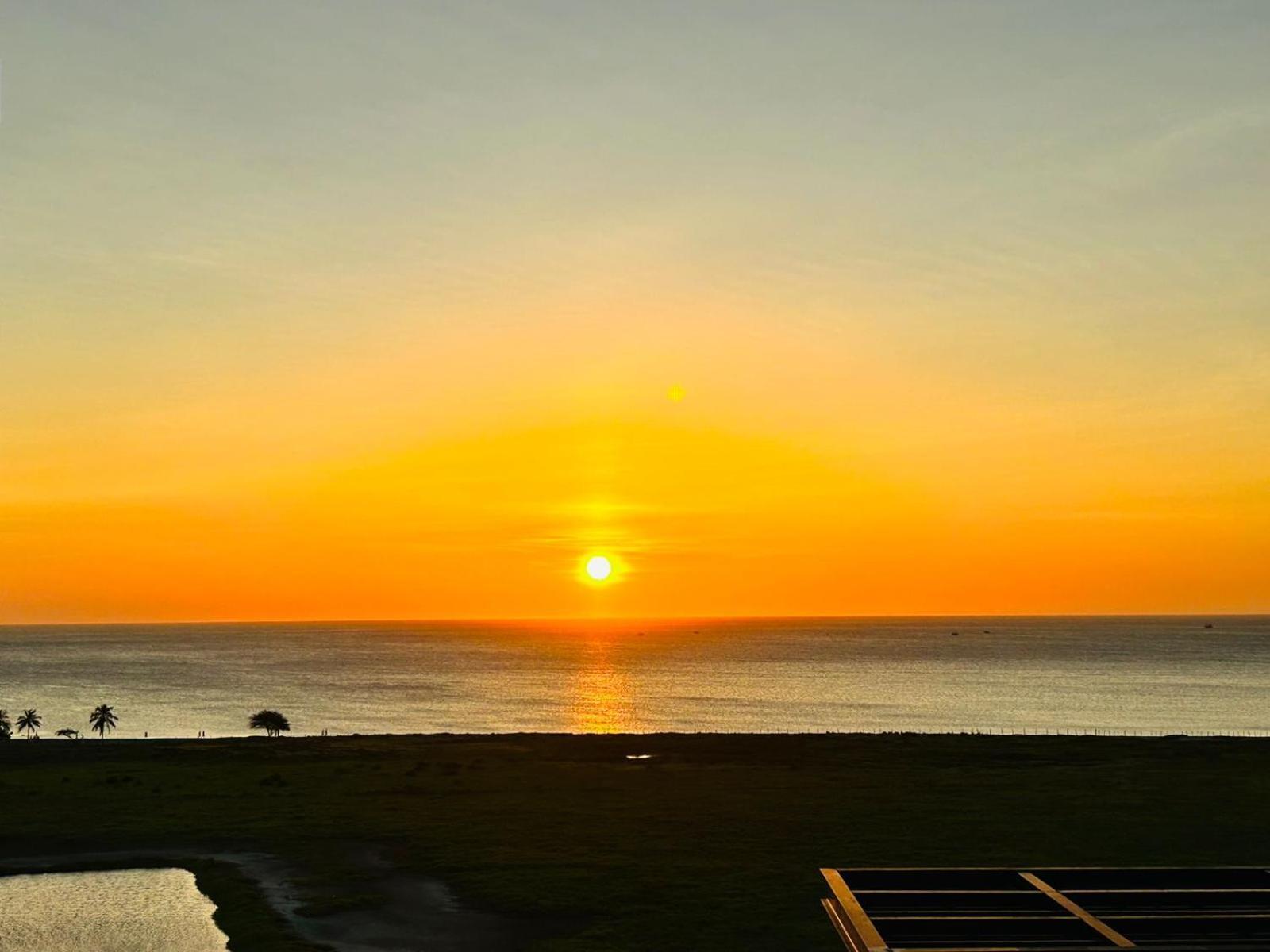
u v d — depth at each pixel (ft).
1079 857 157.58
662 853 162.30
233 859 159.84
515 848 165.89
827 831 179.52
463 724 611.47
